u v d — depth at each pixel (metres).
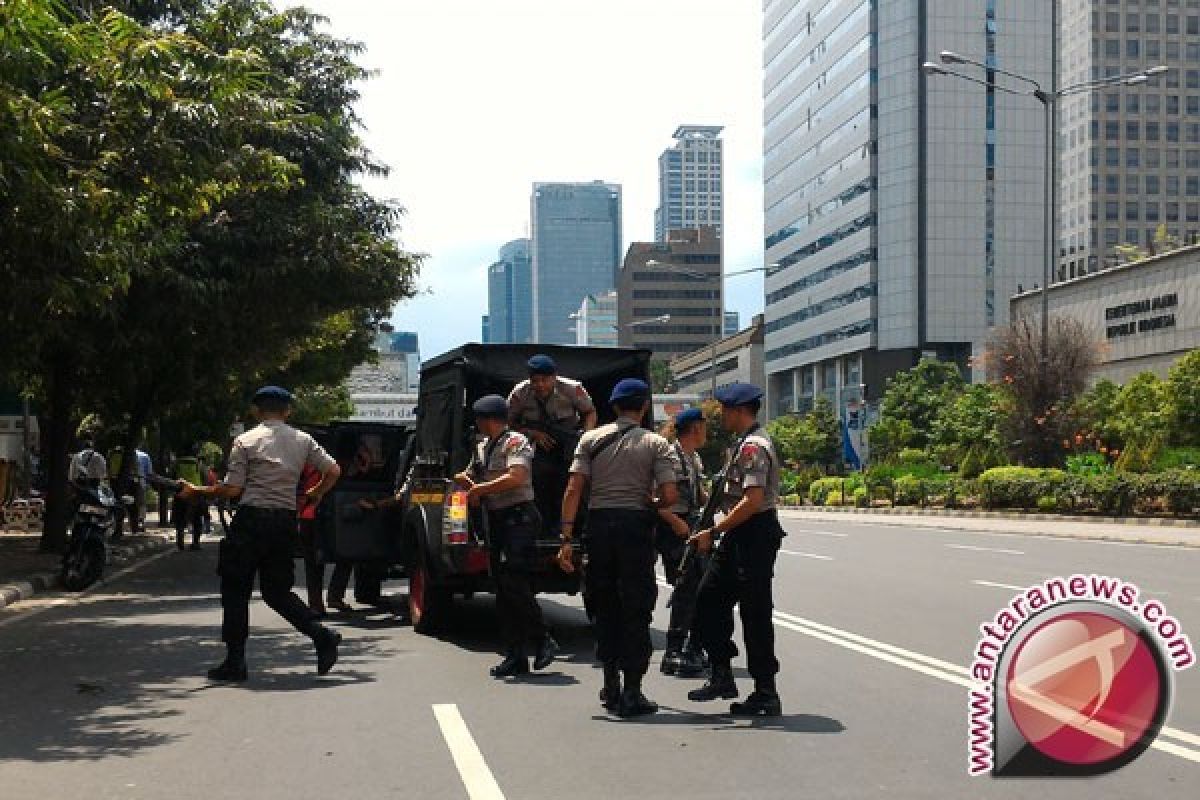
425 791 5.85
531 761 6.41
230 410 33.69
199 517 24.25
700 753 6.55
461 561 10.47
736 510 7.30
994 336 41.47
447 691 8.48
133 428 22.77
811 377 122.50
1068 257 130.75
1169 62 127.00
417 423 12.41
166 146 11.75
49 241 11.23
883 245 104.19
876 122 105.00
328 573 19.20
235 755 6.65
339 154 20.92
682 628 9.20
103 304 14.62
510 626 9.09
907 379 74.44
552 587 10.70
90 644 11.02
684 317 173.00
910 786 5.85
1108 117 126.56
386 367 90.00
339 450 13.06
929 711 7.59
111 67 11.61
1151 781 5.91
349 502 12.65
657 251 173.75
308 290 20.17
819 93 117.12
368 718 7.57
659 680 8.94
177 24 18.17
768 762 6.34
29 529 29.55
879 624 11.51
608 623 7.75
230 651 8.96
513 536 8.98
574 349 11.81
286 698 8.27
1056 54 103.19
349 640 11.16
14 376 21.33
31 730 7.37
